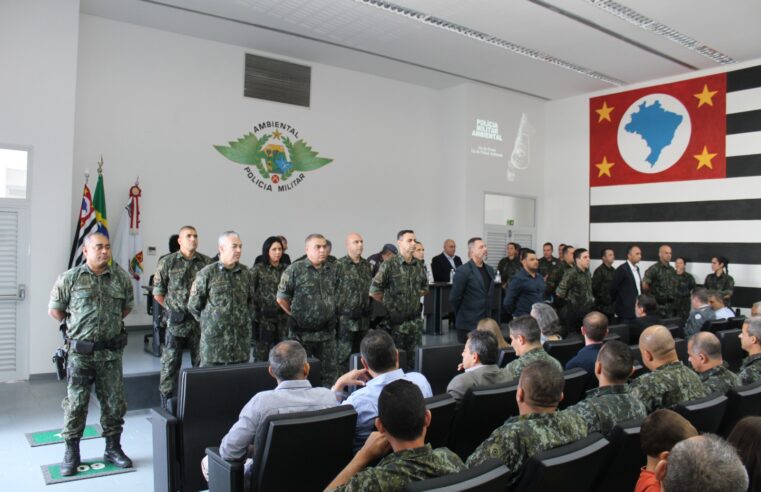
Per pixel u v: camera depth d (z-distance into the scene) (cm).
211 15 751
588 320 350
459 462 173
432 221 1083
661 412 175
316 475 217
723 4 686
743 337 364
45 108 633
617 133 1039
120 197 776
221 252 423
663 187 977
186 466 278
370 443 192
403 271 516
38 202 627
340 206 972
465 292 561
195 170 834
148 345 691
